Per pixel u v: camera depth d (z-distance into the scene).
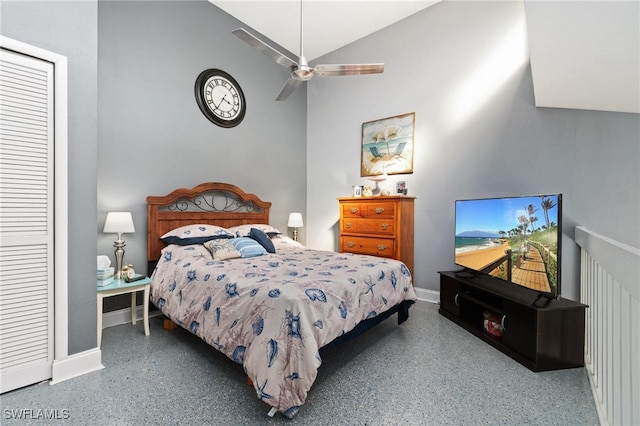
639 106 2.25
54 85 1.80
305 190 4.85
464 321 2.71
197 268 2.34
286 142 4.52
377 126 4.03
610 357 1.40
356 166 4.27
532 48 1.87
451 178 3.39
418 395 1.69
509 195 3.00
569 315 1.98
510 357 2.14
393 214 3.36
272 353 1.52
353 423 1.46
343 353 2.22
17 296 1.68
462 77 3.30
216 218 3.50
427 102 3.57
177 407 1.58
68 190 1.85
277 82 4.38
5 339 1.65
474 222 2.83
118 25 2.76
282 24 3.93
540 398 1.67
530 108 2.88
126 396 1.66
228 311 1.84
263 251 2.98
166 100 3.12
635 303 1.03
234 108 3.78
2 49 1.62
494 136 3.09
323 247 4.67
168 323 2.62
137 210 2.89
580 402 1.63
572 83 2.14
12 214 1.67
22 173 1.70
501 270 2.50
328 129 4.60
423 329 2.68
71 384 1.77
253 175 4.05
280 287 1.73
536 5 1.43
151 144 3.00
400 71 3.81
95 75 1.96
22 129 1.69
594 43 1.56
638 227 2.41
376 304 2.22
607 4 1.24
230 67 3.76
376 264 2.55
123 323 2.77
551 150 2.77
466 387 1.77
